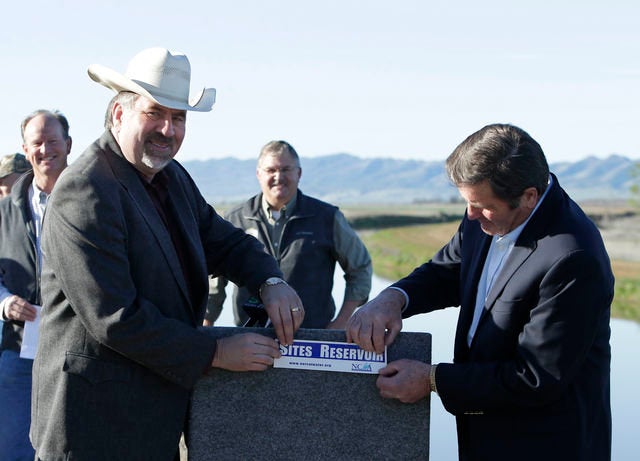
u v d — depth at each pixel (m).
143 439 3.15
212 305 5.67
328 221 5.55
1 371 4.99
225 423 3.29
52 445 3.12
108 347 3.12
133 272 3.14
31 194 5.08
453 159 3.08
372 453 3.25
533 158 2.98
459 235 3.63
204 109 3.33
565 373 2.98
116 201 3.09
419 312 3.58
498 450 3.16
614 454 5.96
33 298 4.94
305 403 3.27
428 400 3.21
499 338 3.13
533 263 3.04
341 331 3.27
